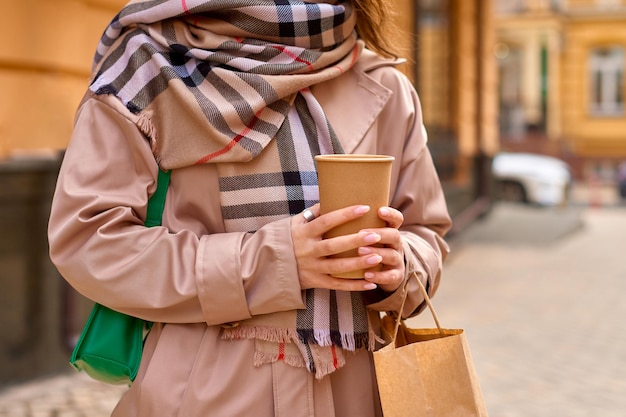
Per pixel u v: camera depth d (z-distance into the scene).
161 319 1.57
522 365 5.63
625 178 21.86
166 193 1.62
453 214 11.91
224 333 1.57
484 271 9.66
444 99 11.55
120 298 1.54
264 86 1.56
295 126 1.62
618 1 29.16
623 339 6.41
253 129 1.58
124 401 1.64
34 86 4.96
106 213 1.55
